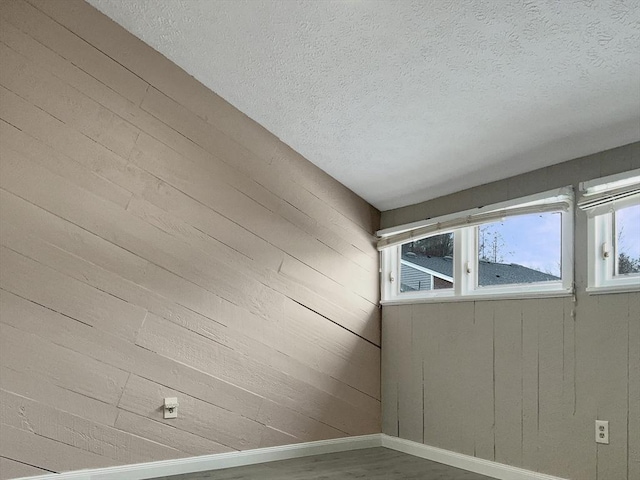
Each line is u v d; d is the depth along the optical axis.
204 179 3.70
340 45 3.03
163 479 3.30
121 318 3.33
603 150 3.01
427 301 3.97
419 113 3.31
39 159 3.17
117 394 3.29
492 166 3.51
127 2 3.27
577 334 3.04
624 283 2.90
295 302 3.99
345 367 4.18
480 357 3.57
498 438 3.41
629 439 2.77
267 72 3.44
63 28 3.29
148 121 3.53
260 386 3.79
